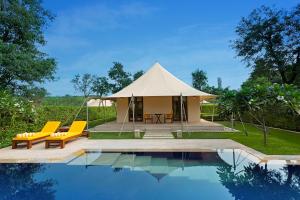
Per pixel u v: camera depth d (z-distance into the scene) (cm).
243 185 786
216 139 1548
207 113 3659
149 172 943
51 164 1042
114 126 2022
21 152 1222
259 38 2764
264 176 859
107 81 4834
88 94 5038
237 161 1055
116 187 785
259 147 1239
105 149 1280
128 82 4672
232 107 1362
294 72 2661
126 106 2384
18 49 2205
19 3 2234
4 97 1522
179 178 869
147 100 2341
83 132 1736
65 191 756
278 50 2716
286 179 825
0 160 1071
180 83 2389
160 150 1247
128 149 1266
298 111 1241
